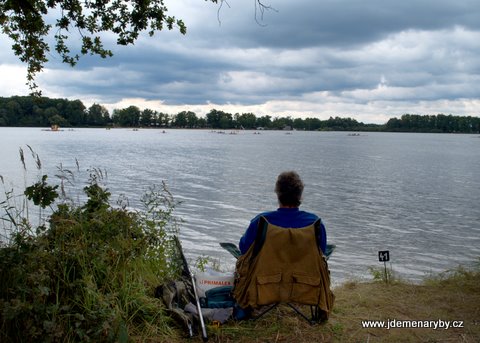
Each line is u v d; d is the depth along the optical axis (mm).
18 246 3688
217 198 29000
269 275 4035
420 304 5035
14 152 70062
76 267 3920
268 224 4062
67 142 115000
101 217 4438
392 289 5629
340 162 68562
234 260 12930
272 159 71438
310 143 151250
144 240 4633
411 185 39812
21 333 3340
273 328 4168
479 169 58969
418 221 22672
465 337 4133
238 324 4230
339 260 14625
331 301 4254
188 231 18688
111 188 32344
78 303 3662
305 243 4035
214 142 141500
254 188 34469
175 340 3893
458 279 6094
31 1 6090
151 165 55250
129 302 4004
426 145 153125
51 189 4273
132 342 3682
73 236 4191
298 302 4074
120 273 4199
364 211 25609
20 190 18984
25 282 3492
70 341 3416
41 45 6656
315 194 32812
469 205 28406
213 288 4473
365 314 4664
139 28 6664
